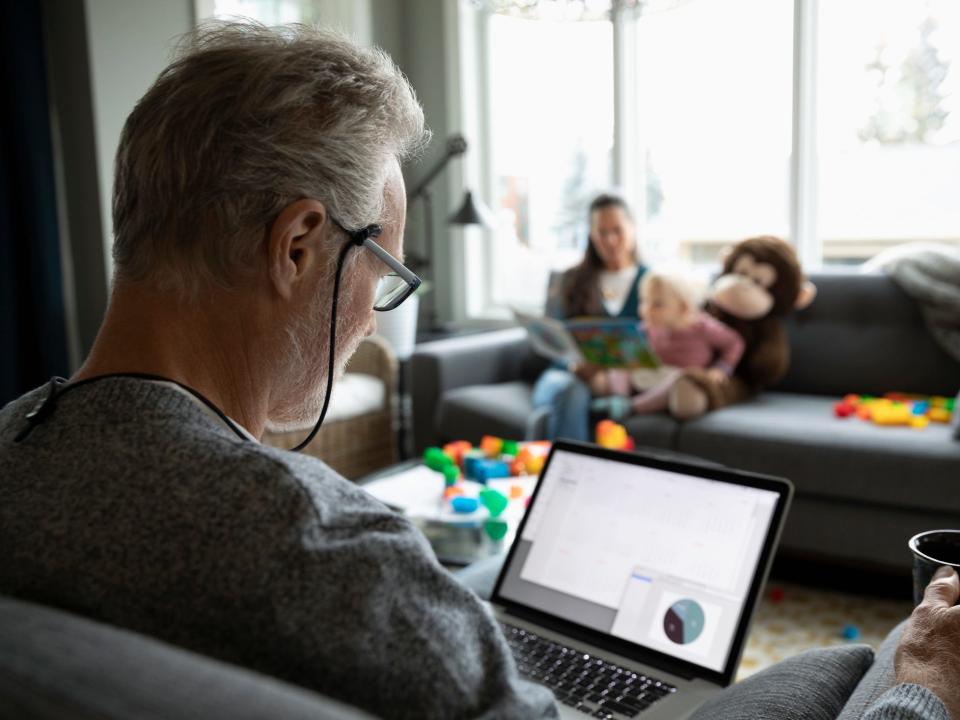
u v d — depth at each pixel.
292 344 0.65
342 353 0.69
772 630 2.17
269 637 0.49
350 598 0.49
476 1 1.66
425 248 4.36
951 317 2.73
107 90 3.10
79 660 0.37
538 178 4.12
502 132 4.18
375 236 0.66
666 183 3.80
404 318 3.60
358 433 3.20
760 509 0.99
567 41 3.94
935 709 0.63
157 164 0.59
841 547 2.35
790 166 3.38
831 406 2.79
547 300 3.34
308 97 0.60
